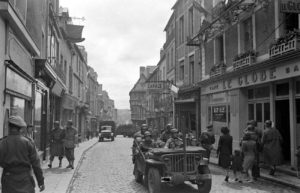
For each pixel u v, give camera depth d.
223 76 18.83
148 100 59.78
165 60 39.75
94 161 19.00
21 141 5.10
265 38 15.20
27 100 13.84
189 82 27.03
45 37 18.78
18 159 5.00
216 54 20.88
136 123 86.44
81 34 30.12
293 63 12.73
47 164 16.41
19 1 12.02
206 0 23.11
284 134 14.62
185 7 28.17
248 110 17.30
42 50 18.28
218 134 20.34
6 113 10.30
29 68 14.11
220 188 10.67
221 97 19.98
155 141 11.34
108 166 16.62
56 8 25.06
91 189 10.80
